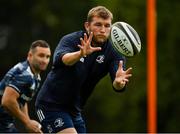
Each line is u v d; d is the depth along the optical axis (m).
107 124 57.50
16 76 23.16
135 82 55.38
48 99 20.73
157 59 56.44
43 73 57.53
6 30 66.50
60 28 62.22
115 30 20.03
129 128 56.62
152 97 36.00
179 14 56.81
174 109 56.75
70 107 20.84
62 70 20.33
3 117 24.05
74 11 62.72
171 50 56.69
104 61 20.47
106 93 56.28
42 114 20.86
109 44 20.47
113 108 56.47
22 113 23.27
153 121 35.94
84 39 18.91
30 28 65.56
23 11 65.94
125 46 19.92
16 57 65.06
